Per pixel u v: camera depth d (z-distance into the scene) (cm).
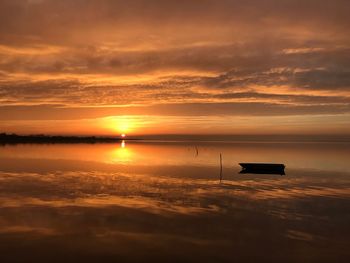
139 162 5191
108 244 1466
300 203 2267
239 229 1684
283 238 1558
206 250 1413
